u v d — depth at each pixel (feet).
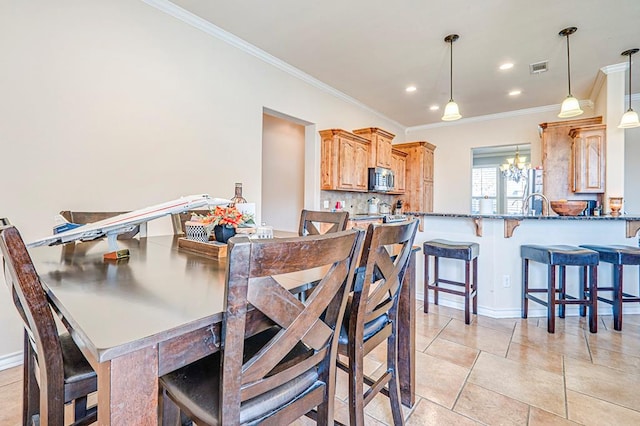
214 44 10.48
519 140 19.15
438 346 7.68
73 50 7.49
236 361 2.35
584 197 14.84
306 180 15.10
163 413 3.59
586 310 9.82
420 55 12.06
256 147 11.89
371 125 18.89
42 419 2.94
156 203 9.06
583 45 11.21
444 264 10.85
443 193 21.83
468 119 20.74
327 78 14.28
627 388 5.94
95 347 1.85
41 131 7.06
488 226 10.04
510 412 5.28
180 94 9.59
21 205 6.81
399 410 4.72
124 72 8.38
